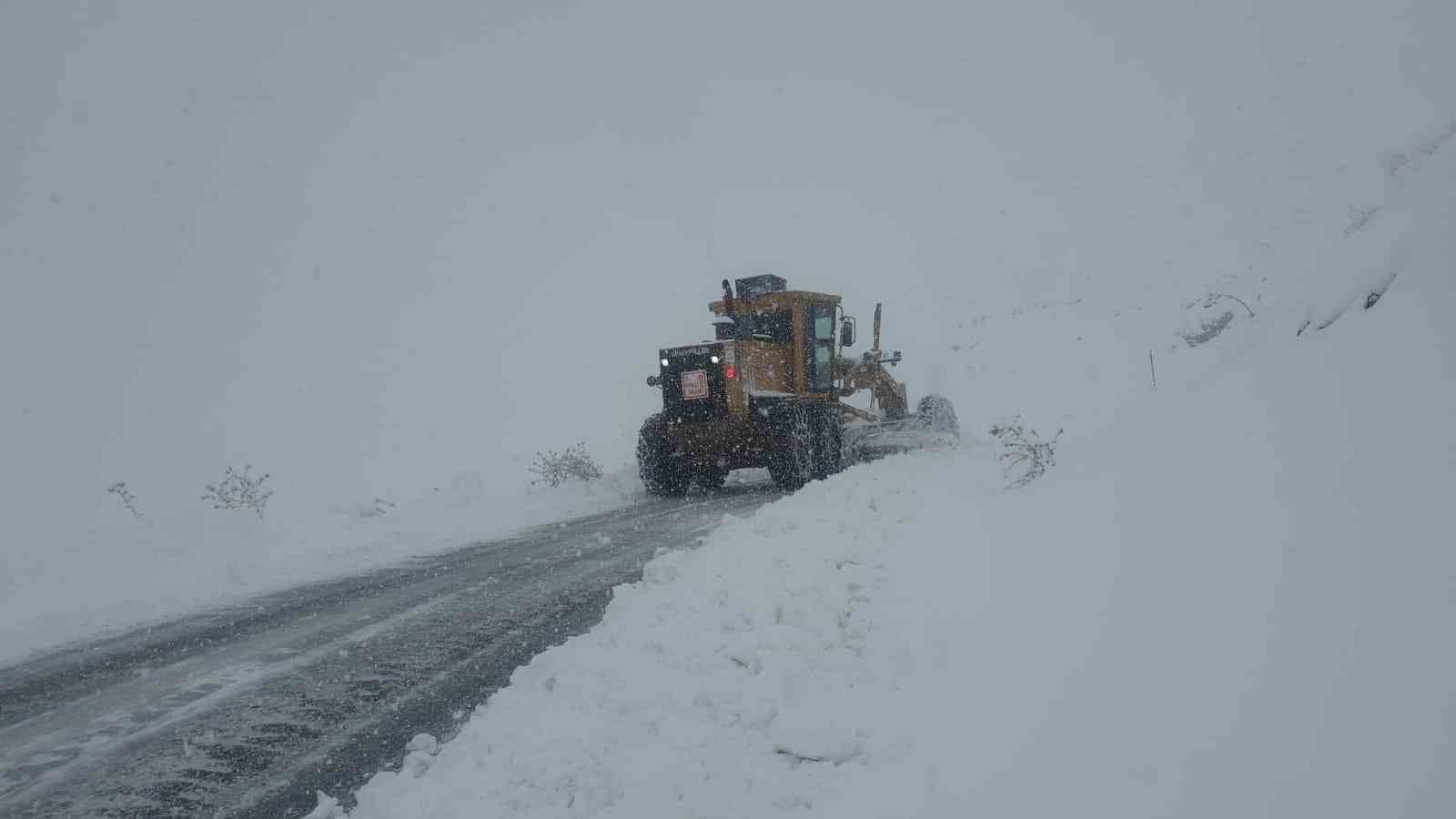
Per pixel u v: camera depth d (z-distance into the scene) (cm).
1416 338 307
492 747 280
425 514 958
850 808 217
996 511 493
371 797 260
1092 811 185
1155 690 221
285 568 693
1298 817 155
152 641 486
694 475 1130
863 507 611
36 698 392
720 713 286
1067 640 275
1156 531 317
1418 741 157
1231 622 232
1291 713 183
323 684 389
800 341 1162
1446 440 241
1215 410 397
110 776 300
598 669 337
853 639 341
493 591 571
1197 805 172
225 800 278
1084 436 613
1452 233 356
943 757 232
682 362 1065
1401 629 187
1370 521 231
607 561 647
